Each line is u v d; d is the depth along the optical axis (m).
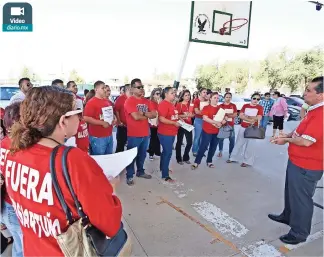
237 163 4.95
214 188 3.69
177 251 2.27
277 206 3.17
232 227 2.68
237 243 2.41
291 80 26.36
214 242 2.41
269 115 8.16
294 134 2.39
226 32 6.47
